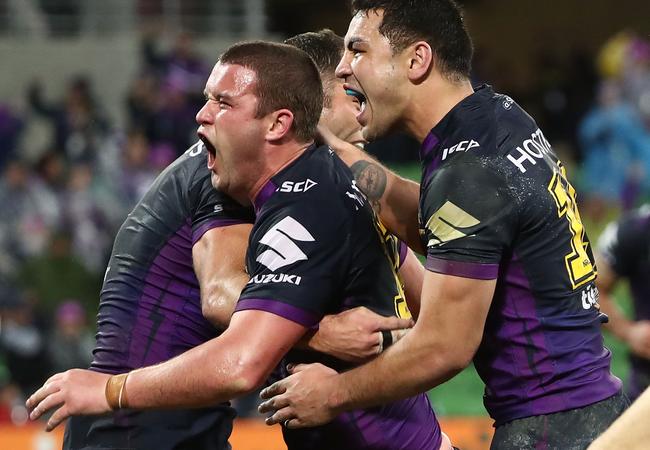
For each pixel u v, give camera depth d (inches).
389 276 494.0
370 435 499.5
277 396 463.5
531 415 452.8
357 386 452.1
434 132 461.7
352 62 473.4
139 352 499.5
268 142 472.4
